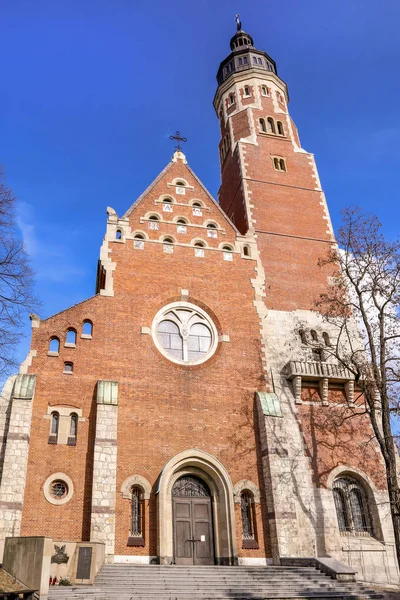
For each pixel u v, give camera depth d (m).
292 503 30.45
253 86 54.78
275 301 39.59
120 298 34.88
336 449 34.28
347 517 32.75
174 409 32.22
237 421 33.00
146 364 33.09
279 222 44.31
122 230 37.81
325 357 38.09
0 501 26.09
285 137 51.12
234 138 51.97
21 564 20.77
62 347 32.12
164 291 36.25
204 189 42.34
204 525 30.30
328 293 40.53
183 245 38.56
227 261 39.06
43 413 29.94
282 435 32.41
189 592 23.28
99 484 27.89
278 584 24.98
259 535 29.95
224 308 37.00
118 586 23.33
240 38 61.03
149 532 28.38
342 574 25.98
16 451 27.59
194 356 34.78
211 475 31.25
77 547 24.47
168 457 30.67
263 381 34.97
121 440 30.30
